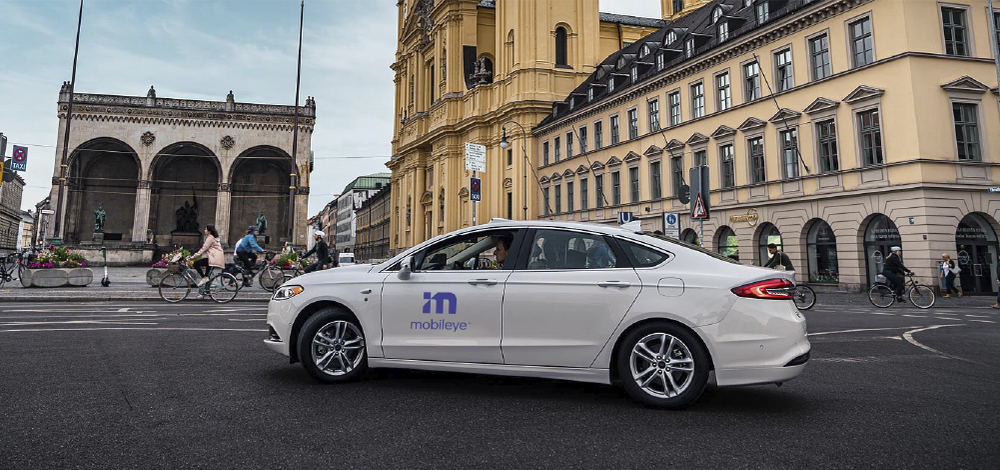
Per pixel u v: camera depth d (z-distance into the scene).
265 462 3.19
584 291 4.63
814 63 23.52
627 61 39.41
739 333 4.31
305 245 62.84
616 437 3.73
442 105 54.31
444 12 55.19
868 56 21.50
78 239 58.94
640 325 4.54
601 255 4.80
